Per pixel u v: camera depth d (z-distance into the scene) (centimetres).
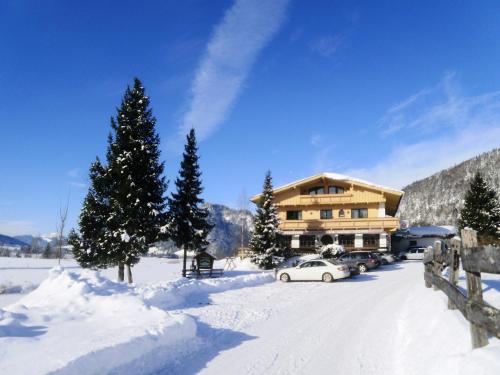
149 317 879
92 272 1380
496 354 459
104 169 2381
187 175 2861
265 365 713
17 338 661
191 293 1728
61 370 536
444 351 616
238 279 2116
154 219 2347
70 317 884
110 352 624
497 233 3788
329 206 4584
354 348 817
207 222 2912
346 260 2866
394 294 1592
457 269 913
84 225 2362
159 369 674
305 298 1582
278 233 3681
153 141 2441
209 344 852
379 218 4253
